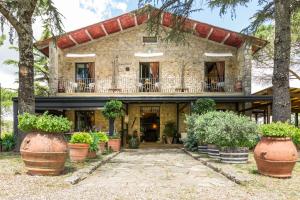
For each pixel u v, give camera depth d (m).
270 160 7.23
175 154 14.78
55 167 7.21
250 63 19.84
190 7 13.63
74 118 21.69
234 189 6.11
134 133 21.23
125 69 21.91
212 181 7.16
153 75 22.05
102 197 5.25
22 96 11.98
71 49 22.14
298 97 18.97
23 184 6.15
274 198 5.32
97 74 21.94
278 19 12.73
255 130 9.89
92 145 11.04
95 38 22.03
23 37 11.98
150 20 14.33
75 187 6.18
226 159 9.92
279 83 12.84
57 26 13.12
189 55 21.86
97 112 21.80
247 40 14.94
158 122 22.14
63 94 20.70
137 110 22.16
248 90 19.78
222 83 21.50
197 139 14.02
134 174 8.25
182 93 20.66
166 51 21.91
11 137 14.66
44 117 7.33
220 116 11.82
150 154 14.84
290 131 7.43
